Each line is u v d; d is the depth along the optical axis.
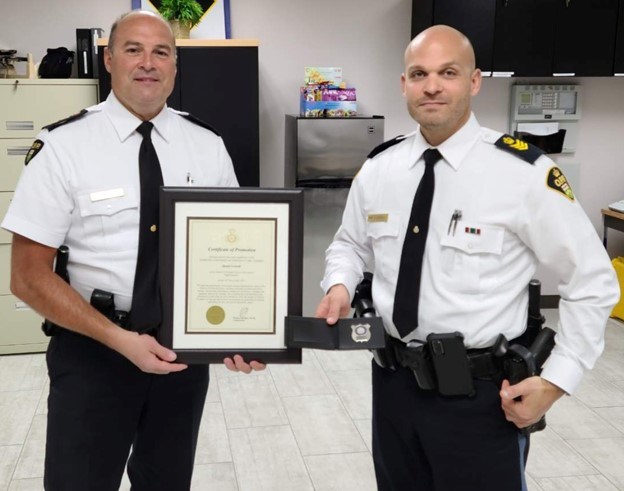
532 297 1.72
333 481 2.81
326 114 4.42
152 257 1.79
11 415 3.38
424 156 1.71
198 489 2.75
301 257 1.68
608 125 5.12
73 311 1.70
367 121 4.36
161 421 1.95
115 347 1.69
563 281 1.66
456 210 1.67
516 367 1.60
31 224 1.74
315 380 3.80
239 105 4.11
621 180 5.21
